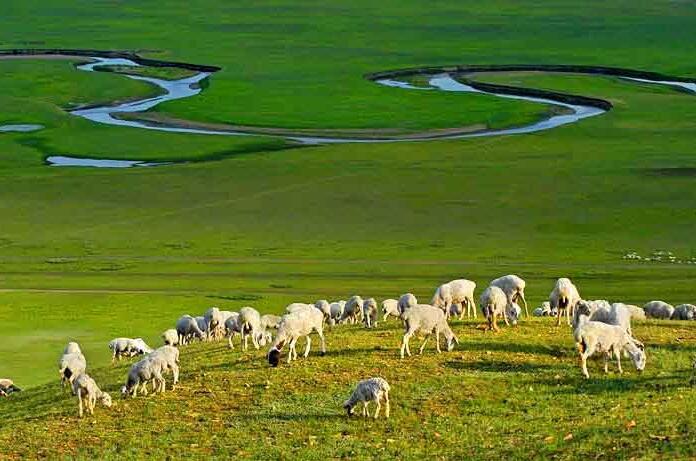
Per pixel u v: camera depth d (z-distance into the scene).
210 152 161.75
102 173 142.38
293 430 33.94
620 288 81.88
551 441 31.09
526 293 79.62
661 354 39.56
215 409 36.50
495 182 133.75
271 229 110.75
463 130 181.12
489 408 34.59
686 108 194.38
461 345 41.38
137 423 35.88
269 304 76.12
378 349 41.53
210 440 33.75
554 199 123.50
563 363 38.78
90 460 32.81
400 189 130.12
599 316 40.41
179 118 191.62
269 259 96.62
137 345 55.25
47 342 63.34
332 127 183.62
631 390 35.25
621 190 127.75
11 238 107.25
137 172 143.12
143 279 87.62
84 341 63.59
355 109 198.75
